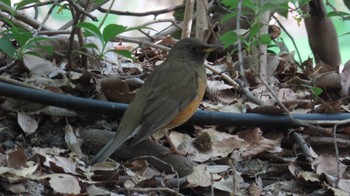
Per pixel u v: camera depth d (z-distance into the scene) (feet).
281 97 38.04
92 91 35.14
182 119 32.48
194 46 33.88
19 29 33.99
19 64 35.86
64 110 33.47
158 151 31.60
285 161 32.76
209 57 43.50
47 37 35.09
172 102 31.71
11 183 27.55
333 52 46.73
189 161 31.24
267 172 32.14
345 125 34.96
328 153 34.04
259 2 29.45
